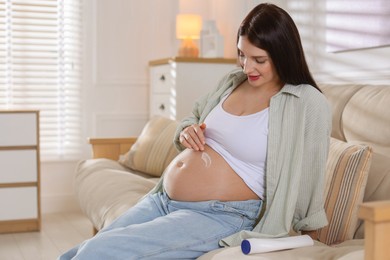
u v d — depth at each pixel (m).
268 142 1.88
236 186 1.90
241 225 1.89
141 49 4.79
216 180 1.89
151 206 2.00
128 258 1.73
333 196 2.05
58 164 4.66
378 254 1.28
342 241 2.02
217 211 1.87
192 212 1.87
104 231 1.95
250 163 1.91
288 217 1.85
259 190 1.92
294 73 1.91
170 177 1.98
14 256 3.41
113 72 4.74
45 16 4.55
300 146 1.86
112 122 4.75
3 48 4.46
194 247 1.79
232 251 1.74
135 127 4.82
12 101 4.51
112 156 3.87
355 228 2.08
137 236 1.75
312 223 1.87
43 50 4.56
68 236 3.90
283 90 1.90
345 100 2.52
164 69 4.33
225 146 1.92
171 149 3.43
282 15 1.88
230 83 2.10
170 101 4.19
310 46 3.40
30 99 4.57
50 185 4.66
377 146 2.24
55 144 4.66
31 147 3.96
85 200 3.19
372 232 1.28
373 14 2.80
